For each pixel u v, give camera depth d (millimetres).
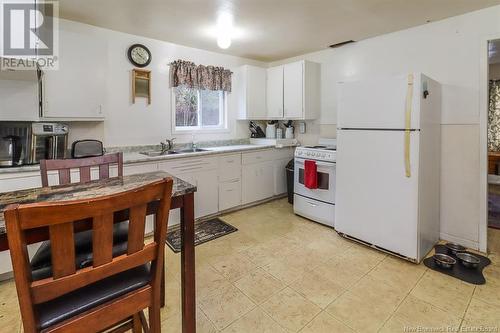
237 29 2984
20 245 737
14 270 748
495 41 2465
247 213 3609
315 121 4055
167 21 2760
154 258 1024
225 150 3459
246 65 4078
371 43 3291
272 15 2615
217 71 3900
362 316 1697
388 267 2270
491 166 4891
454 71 2643
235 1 2332
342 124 2705
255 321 1661
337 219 2854
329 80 3805
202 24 2836
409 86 2207
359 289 1973
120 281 1049
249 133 4465
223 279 2105
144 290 1054
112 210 846
